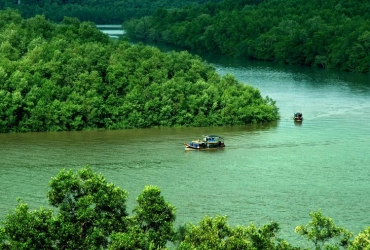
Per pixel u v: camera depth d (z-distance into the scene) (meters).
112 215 100.31
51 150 177.00
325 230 102.88
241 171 163.25
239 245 96.62
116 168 162.75
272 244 100.44
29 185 147.75
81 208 97.94
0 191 143.50
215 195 145.12
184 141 191.50
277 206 139.62
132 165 165.62
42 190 144.75
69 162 165.88
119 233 95.00
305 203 141.88
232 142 191.62
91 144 184.88
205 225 99.12
